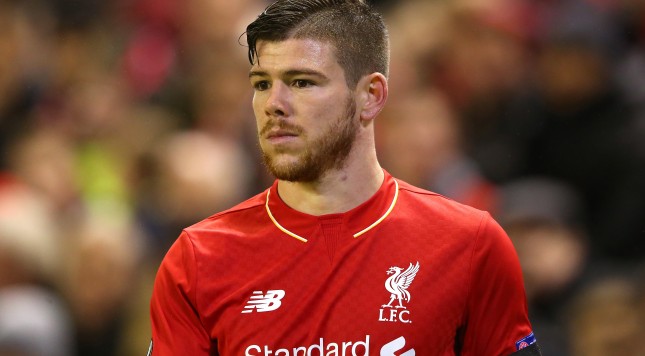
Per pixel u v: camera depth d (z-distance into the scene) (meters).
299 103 8.92
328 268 9.10
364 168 9.31
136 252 17.30
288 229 9.27
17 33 21.22
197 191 17.95
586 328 14.87
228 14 22.06
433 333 8.98
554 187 17.34
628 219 17.55
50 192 18.62
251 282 9.12
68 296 16.53
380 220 9.27
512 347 9.24
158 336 9.38
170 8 23.14
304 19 8.98
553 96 18.75
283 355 8.91
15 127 20.64
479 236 9.24
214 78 20.58
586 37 18.47
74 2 23.28
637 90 18.97
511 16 20.80
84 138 20.42
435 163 17.95
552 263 15.83
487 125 19.75
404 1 22.83
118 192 19.45
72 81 22.38
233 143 19.66
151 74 22.48
